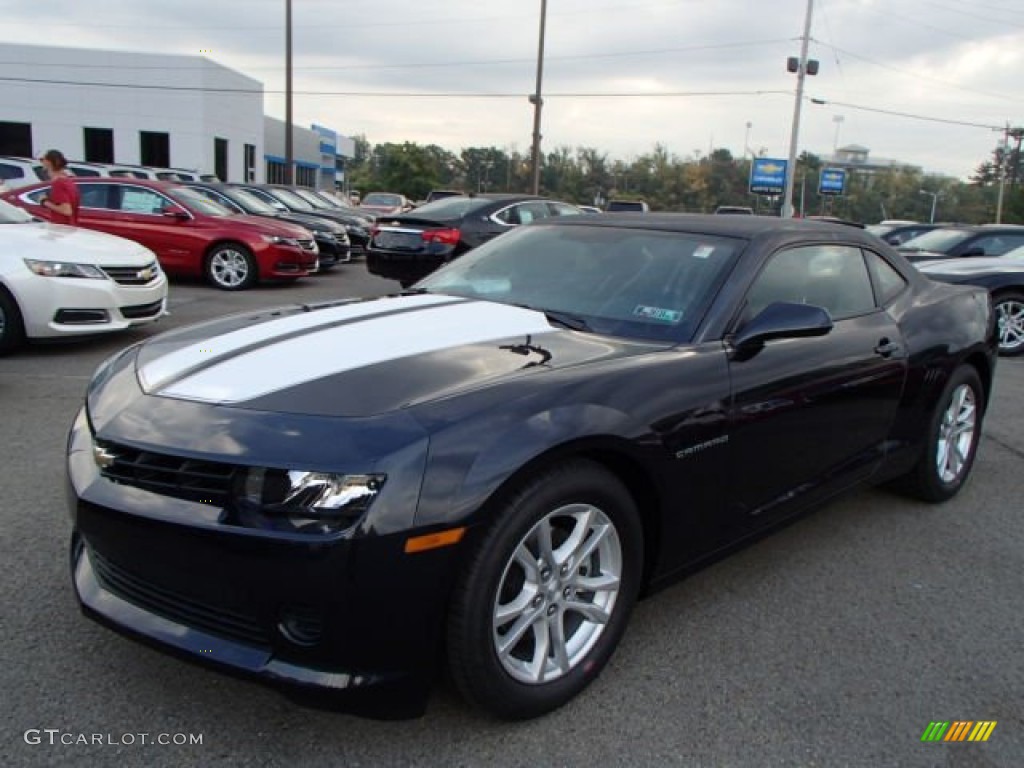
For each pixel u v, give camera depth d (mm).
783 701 2666
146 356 2867
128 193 12047
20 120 35688
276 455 2141
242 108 41188
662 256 3443
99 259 7195
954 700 2723
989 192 103312
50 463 4441
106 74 35781
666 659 2885
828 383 3408
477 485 2191
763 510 3227
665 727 2504
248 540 2107
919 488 4426
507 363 2633
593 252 3621
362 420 2227
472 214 11312
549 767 2305
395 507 2109
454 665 2289
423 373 2506
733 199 96875
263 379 2488
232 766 2248
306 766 2264
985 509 4520
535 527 2371
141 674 2633
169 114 36406
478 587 2234
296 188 21609
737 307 3148
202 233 11984
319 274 15266
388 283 13922
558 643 2523
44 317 6879
